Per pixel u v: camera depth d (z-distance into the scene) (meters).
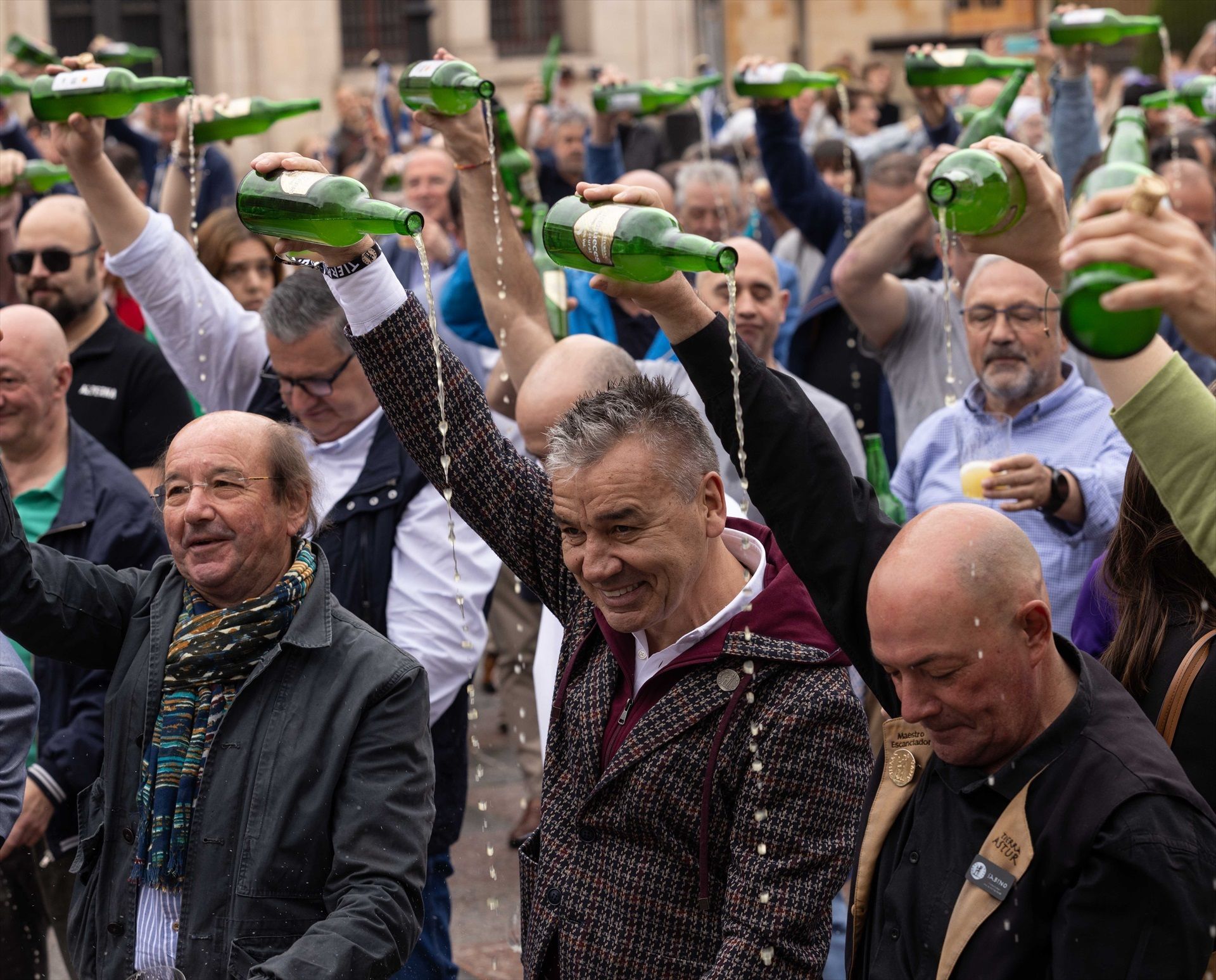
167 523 2.83
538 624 5.92
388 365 2.77
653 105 7.05
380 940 2.55
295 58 19.94
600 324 5.50
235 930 2.63
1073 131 5.68
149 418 4.91
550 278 4.52
